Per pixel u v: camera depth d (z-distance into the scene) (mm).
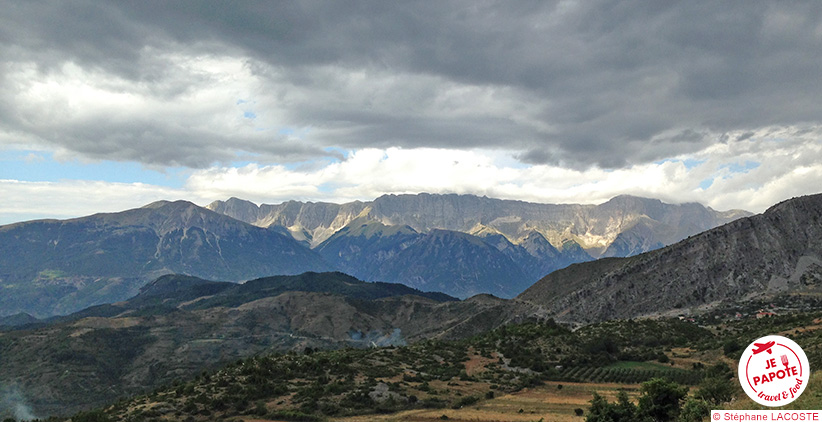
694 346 171875
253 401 116062
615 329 197875
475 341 192250
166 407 110562
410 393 124625
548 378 145625
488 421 102875
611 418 80750
